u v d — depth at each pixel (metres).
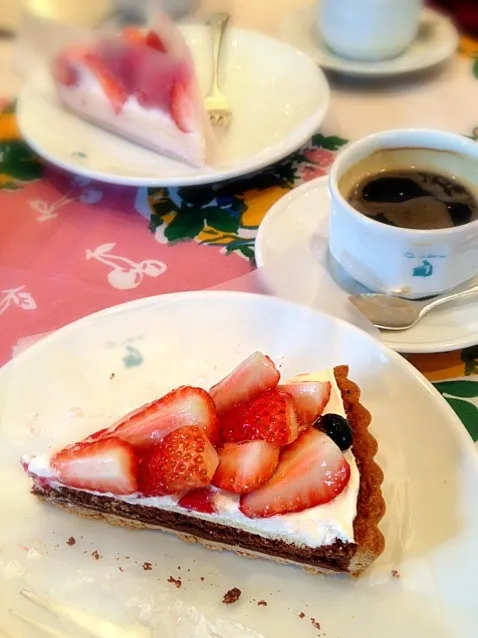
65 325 0.28
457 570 0.21
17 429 0.25
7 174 0.37
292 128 0.37
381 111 0.41
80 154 0.36
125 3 0.37
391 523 0.22
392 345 0.26
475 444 0.24
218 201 0.35
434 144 0.30
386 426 0.24
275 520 0.22
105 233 0.33
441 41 0.44
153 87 0.34
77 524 0.24
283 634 0.20
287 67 0.41
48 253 0.32
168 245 0.33
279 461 0.23
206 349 0.27
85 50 0.36
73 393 0.26
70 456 0.23
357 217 0.26
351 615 0.21
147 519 0.24
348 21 0.41
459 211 0.28
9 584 0.22
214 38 0.43
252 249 0.32
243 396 0.24
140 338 0.27
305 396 0.24
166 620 0.21
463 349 0.27
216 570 0.23
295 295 0.29
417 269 0.26
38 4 0.38
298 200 0.33
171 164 0.35
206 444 0.22
